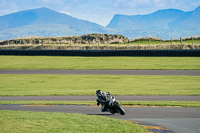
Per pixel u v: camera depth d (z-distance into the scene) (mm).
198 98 38906
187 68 75625
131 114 28547
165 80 58156
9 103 36562
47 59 109562
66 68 82625
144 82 56125
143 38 172625
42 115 26156
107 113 29609
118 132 19938
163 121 24938
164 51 106312
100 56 116250
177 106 32844
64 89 49688
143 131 20562
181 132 21109
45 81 60375
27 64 94875
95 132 19844
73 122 23000
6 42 199375
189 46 123750
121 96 41375
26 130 20234
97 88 50062
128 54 112500
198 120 25266
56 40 199500
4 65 93250
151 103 34500
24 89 50562
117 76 65438
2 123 22484
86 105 34625
